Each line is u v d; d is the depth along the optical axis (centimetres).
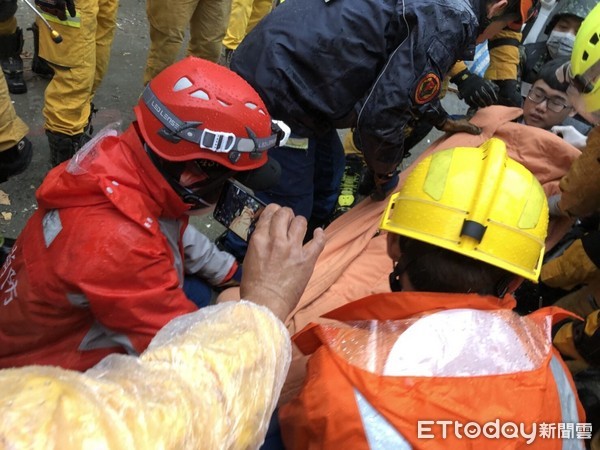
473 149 119
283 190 215
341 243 205
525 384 86
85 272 110
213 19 296
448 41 171
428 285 108
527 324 99
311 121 199
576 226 239
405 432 80
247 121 115
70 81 229
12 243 191
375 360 89
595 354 158
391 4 178
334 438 83
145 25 391
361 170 278
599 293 192
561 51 285
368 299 101
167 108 111
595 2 278
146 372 52
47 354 126
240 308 68
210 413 52
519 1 191
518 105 274
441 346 89
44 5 211
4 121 179
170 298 119
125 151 115
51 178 120
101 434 42
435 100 188
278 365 65
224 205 134
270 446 107
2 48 280
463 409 82
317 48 182
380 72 182
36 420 40
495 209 106
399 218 115
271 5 392
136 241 112
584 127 259
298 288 95
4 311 123
